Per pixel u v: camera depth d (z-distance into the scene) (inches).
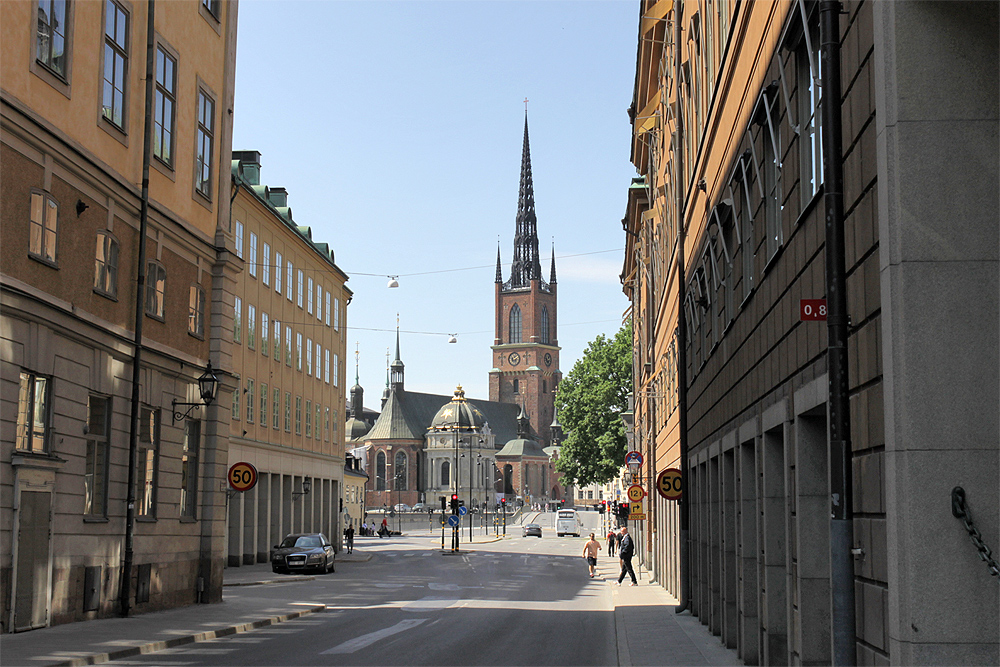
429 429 7598.4
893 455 291.3
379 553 2947.8
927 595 281.0
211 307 1063.6
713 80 737.0
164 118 943.7
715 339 803.4
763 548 549.0
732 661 644.7
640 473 2154.3
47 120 725.9
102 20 813.9
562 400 3585.1
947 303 287.1
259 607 989.8
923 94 291.1
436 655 645.9
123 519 853.8
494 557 2694.4
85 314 775.1
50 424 729.6
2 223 665.0
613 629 888.9
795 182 443.5
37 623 705.6
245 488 1021.8
